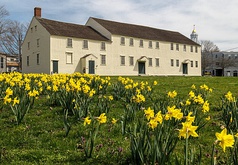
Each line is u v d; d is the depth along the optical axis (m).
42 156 4.32
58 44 38.78
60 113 7.23
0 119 6.55
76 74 15.98
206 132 5.59
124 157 4.26
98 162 4.12
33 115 7.05
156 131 3.60
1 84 10.09
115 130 5.66
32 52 43.22
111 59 44.34
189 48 59.22
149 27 56.72
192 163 3.06
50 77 12.48
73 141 4.99
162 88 14.02
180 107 6.60
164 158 3.38
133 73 47.56
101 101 8.13
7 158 4.22
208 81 20.61
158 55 52.19
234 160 3.13
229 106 6.27
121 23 51.09
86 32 43.69
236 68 100.31
